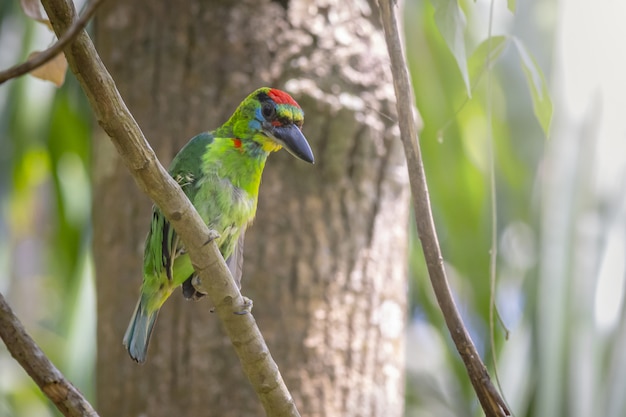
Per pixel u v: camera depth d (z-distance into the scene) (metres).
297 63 7.54
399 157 7.76
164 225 6.17
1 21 10.73
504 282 10.96
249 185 6.62
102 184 8.05
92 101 4.29
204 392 7.41
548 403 8.34
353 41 7.65
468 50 9.45
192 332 7.50
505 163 10.70
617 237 8.48
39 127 11.23
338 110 7.50
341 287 7.53
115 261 7.86
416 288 12.84
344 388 7.45
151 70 7.77
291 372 7.37
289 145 6.62
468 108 10.55
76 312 10.38
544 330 8.52
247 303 5.03
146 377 7.54
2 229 12.50
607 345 8.35
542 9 9.30
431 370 13.52
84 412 4.64
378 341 7.62
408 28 10.52
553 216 8.69
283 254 7.45
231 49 7.61
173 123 7.67
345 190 7.57
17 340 4.57
